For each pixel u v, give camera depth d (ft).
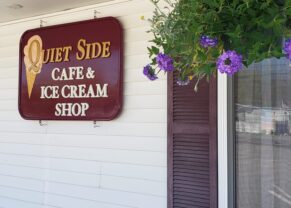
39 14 13.24
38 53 13.03
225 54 5.08
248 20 5.18
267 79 9.19
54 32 12.70
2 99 14.25
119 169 11.44
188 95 10.01
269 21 5.09
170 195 10.21
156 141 10.79
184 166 10.03
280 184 8.99
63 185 12.59
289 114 8.92
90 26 11.93
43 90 12.83
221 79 9.53
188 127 9.98
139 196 11.03
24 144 13.60
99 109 11.64
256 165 9.29
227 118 9.48
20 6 12.32
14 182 13.82
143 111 11.04
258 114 9.28
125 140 11.35
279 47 5.10
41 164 13.14
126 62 11.38
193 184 9.88
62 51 12.46
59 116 12.41
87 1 11.86
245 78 9.45
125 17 11.47
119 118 11.46
